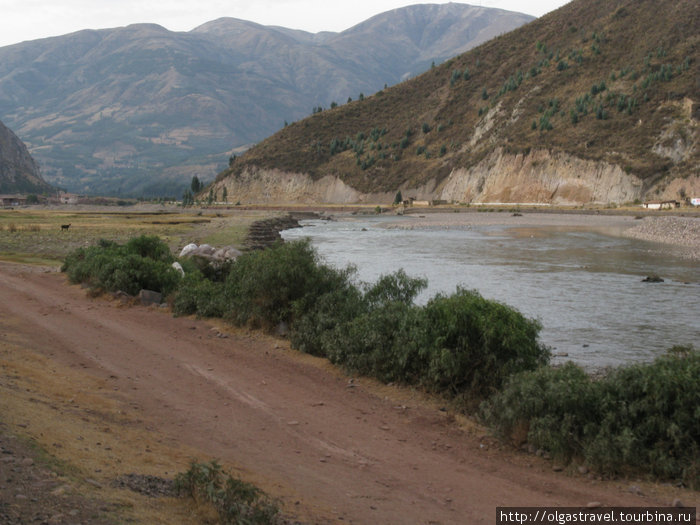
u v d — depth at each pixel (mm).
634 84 159875
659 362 9789
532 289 31719
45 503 5262
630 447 8492
